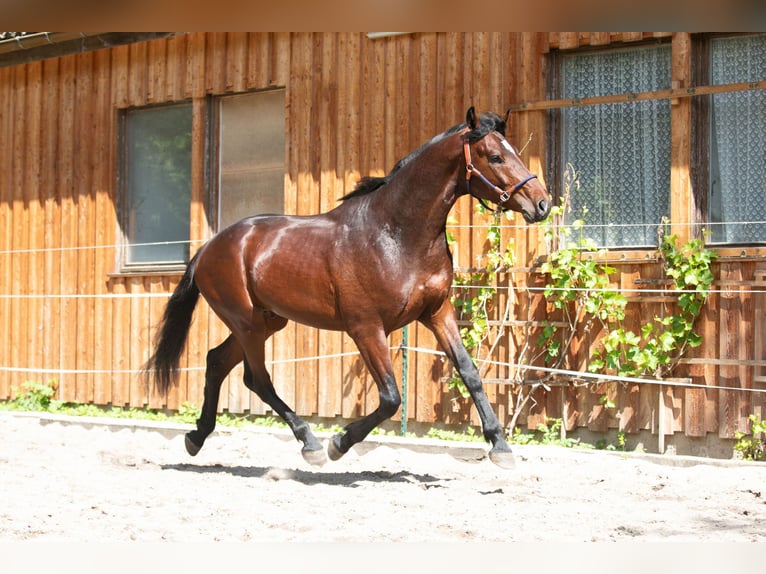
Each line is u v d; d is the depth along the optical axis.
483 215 10.62
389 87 11.31
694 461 8.79
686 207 9.59
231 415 12.34
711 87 9.37
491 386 10.53
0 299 14.27
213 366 8.73
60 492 7.13
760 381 9.09
